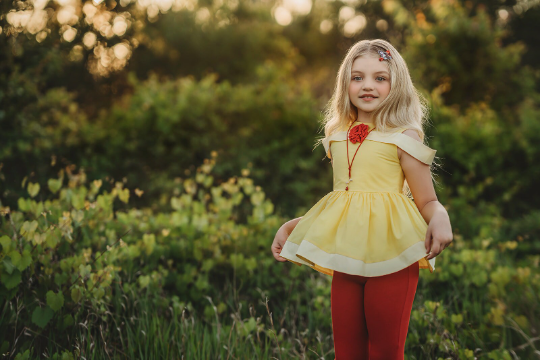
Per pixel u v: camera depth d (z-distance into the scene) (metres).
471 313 2.88
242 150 6.58
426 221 1.80
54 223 2.54
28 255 2.12
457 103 7.71
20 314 2.29
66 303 2.32
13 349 2.04
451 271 3.26
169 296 2.99
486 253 3.60
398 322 1.77
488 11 12.70
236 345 2.41
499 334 2.58
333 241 1.78
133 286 2.68
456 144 6.10
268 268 3.39
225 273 3.29
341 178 1.92
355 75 1.95
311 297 3.20
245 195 5.89
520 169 6.67
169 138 6.36
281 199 6.30
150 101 6.57
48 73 5.61
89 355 2.14
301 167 6.51
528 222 5.52
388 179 1.83
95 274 2.39
